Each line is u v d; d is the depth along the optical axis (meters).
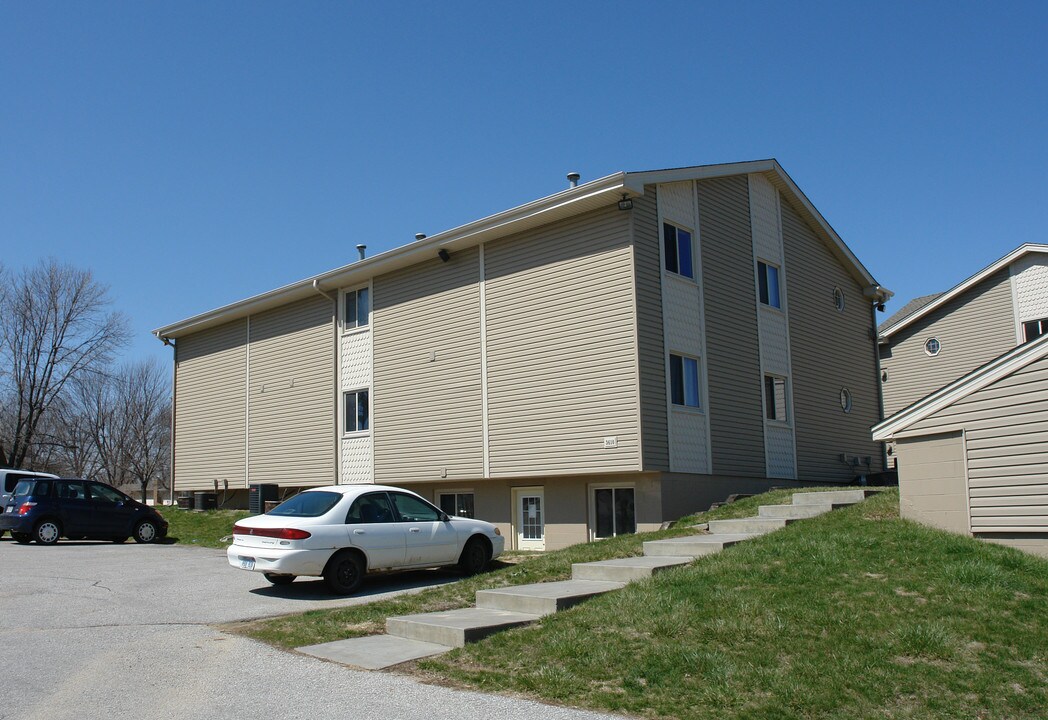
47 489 20.39
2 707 6.60
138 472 55.69
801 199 22.02
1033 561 9.16
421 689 6.99
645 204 17.08
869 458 23.73
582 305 17.16
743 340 19.41
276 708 6.56
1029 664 6.86
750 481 18.83
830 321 23.23
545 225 17.97
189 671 7.66
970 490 10.37
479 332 19.05
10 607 10.87
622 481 16.98
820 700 6.32
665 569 10.20
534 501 18.64
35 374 42.16
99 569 14.88
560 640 7.88
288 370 24.36
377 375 21.42
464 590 10.96
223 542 20.34
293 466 23.80
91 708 6.58
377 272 21.47
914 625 7.49
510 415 18.17
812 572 9.16
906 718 6.08
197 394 27.88
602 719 6.20
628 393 16.22
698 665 7.06
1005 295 27.00
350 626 9.44
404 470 20.41
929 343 28.66
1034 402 9.88
